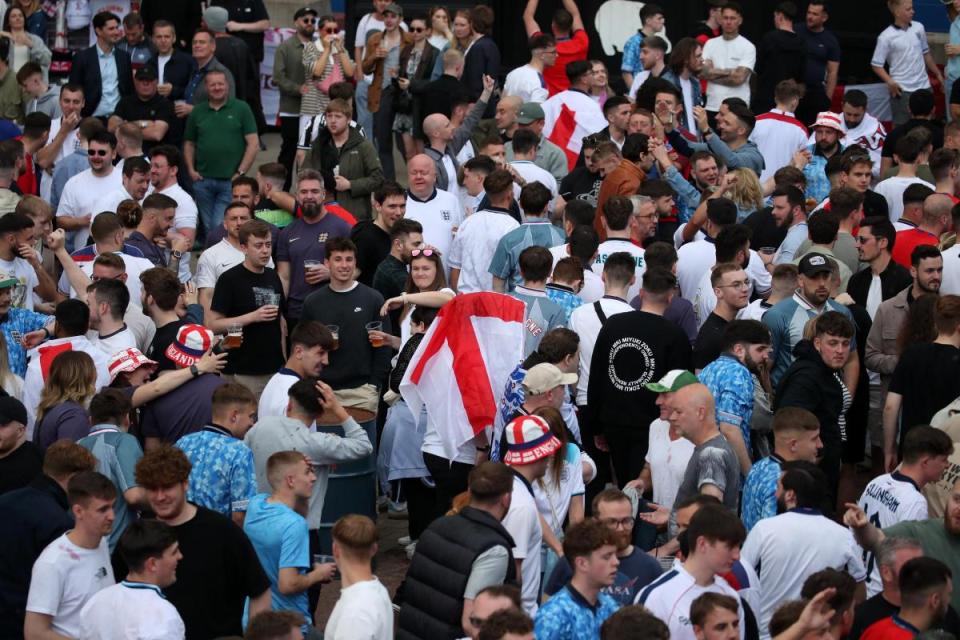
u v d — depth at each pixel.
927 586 22.20
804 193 43.53
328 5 70.56
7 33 59.66
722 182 43.81
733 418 29.28
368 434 34.19
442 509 31.44
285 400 30.14
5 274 35.00
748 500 27.25
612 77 70.25
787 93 51.12
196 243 53.38
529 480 25.66
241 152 53.50
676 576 22.20
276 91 68.62
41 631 23.45
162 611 21.86
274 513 25.41
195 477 26.70
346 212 43.84
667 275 31.98
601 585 21.88
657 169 47.03
